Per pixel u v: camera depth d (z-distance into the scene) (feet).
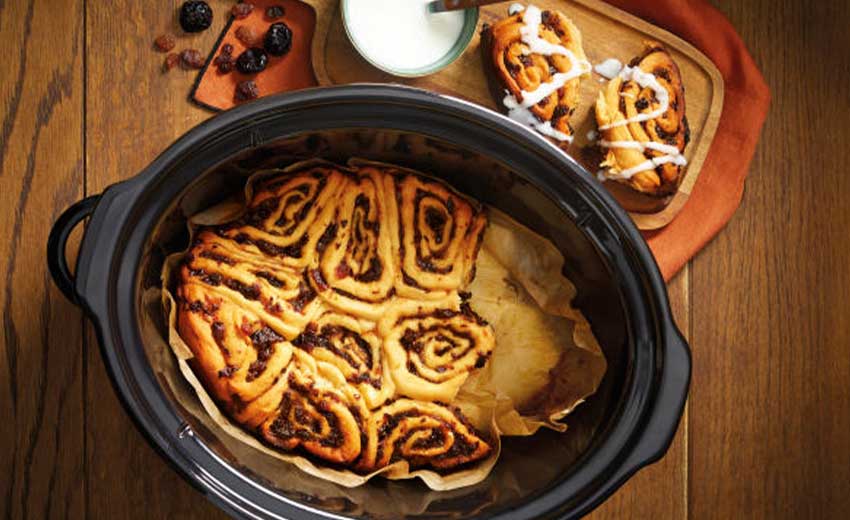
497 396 3.36
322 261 3.27
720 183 3.74
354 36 3.45
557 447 3.29
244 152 3.11
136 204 2.96
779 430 3.78
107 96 3.55
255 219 3.26
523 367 3.37
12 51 3.52
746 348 3.78
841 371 3.80
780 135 3.79
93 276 2.93
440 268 3.33
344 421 3.22
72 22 3.54
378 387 3.26
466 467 3.32
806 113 3.80
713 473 3.76
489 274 3.39
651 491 3.74
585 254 3.22
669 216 3.69
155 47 3.56
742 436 3.77
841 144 3.80
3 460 3.51
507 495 3.21
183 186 3.05
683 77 3.72
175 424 3.03
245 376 3.19
